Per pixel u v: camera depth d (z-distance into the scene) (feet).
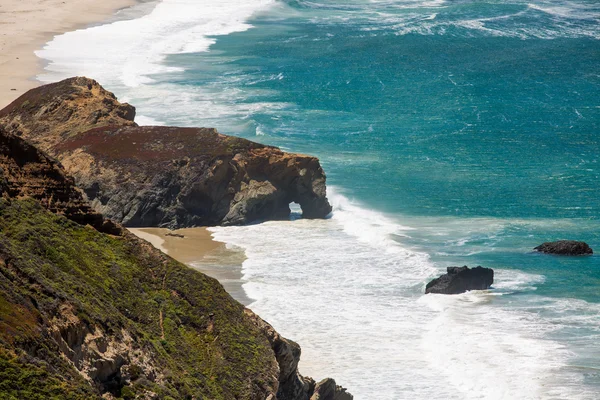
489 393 286.46
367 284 380.78
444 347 318.65
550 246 429.38
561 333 332.19
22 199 231.09
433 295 367.45
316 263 405.80
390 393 286.46
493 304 360.07
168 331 221.46
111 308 207.41
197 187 461.37
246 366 221.25
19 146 240.32
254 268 397.19
